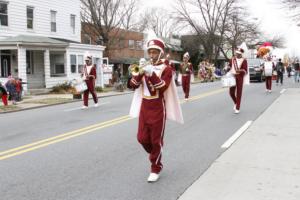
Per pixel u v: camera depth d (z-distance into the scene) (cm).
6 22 2616
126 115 1346
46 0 2959
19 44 2450
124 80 2977
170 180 605
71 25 3288
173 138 923
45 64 2722
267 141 867
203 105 1578
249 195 532
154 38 600
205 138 917
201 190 557
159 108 597
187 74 1723
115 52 5259
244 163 690
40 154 784
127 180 607
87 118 1304
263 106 1494
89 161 723
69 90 2758
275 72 2831
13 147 859
